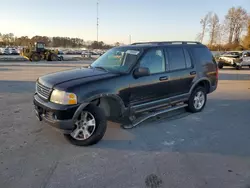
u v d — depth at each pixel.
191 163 3.20
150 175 2.89
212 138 4.09
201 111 5.80
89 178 2.80
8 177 2.78
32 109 5.65
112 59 4.62
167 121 5.00
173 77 4.82
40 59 28.98
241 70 18.55
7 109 5.62
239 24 55.88
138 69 4.07
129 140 3.96
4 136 3.99
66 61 30.16
